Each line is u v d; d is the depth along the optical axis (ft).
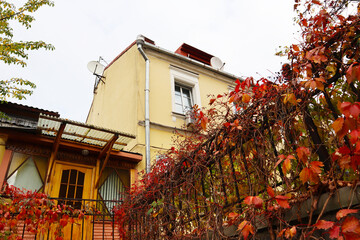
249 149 7.14
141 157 22.16
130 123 25.12
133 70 28.43
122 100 28.66
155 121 24.79
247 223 5.50
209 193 8.41
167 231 10.36
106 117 31.86
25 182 17.90
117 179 21.54
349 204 4.13
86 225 18.61
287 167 4.99
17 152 18.35
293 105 6.02
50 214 13.61
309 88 5.55
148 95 25.17
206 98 30.27
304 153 4.89
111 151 21.15
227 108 8.27
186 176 9.64
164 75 28.45
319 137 5.54
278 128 6.31
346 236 3.78
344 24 5.50
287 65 6.50
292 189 5.63
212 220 7.45
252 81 7.25
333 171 4.76
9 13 20.76
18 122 19.79
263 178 6.31
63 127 17.56
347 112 4.12
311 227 4.58
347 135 4.84
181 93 29.60
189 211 8.96
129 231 14.14
